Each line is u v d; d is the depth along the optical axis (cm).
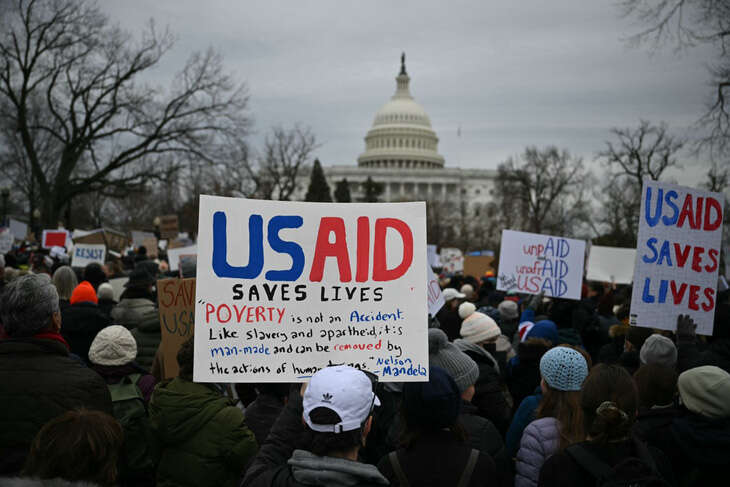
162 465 446
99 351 518
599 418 358
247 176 5969
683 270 667
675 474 438
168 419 436
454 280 1516
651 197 658
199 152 4269
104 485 283
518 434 498
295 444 388
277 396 498
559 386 432
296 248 421
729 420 420
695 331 662
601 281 1339
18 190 6569
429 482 352
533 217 7269
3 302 412
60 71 4131
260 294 415
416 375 380
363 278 423
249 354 410
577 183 6950
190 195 5753
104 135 4281
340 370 331
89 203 8400
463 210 10100
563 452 366
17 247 2508
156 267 1062
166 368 541
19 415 382
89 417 291
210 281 411
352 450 323
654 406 475
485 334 672
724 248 1434
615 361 822
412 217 427
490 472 356
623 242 5006
